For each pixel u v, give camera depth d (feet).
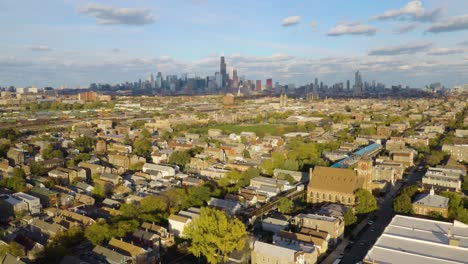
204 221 536.83
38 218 652.48
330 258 546.26
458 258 448.65
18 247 546.67
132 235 576.61
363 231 643.45
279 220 640.58
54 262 525.75
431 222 564.71
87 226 610.24
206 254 517.96
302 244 543.39
